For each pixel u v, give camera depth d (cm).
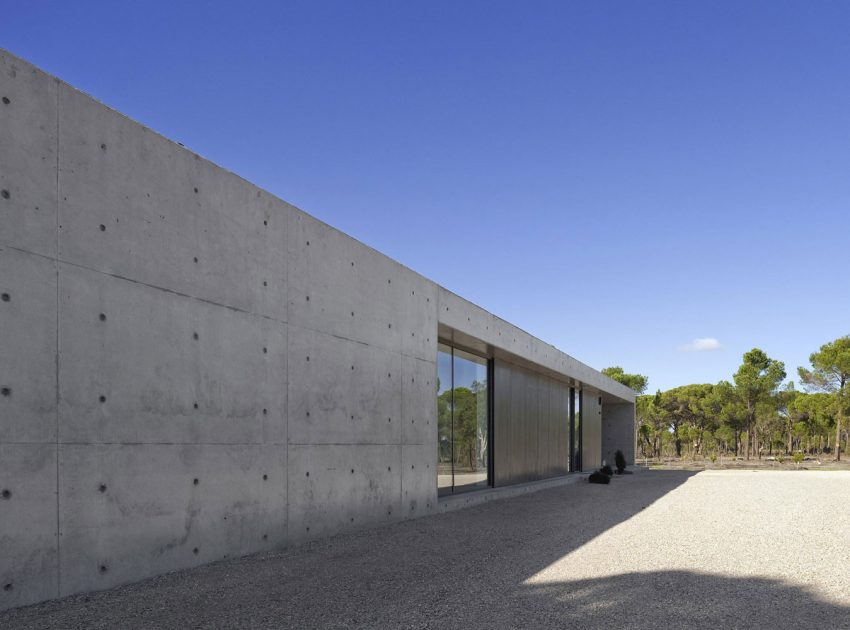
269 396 736
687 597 508
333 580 570
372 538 822
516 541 796
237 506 679
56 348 500
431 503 1134
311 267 827
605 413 3350
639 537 822
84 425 518
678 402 5691
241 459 688
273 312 751
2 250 465
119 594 512
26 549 470
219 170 681
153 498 578
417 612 466
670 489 1653
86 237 530
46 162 502
